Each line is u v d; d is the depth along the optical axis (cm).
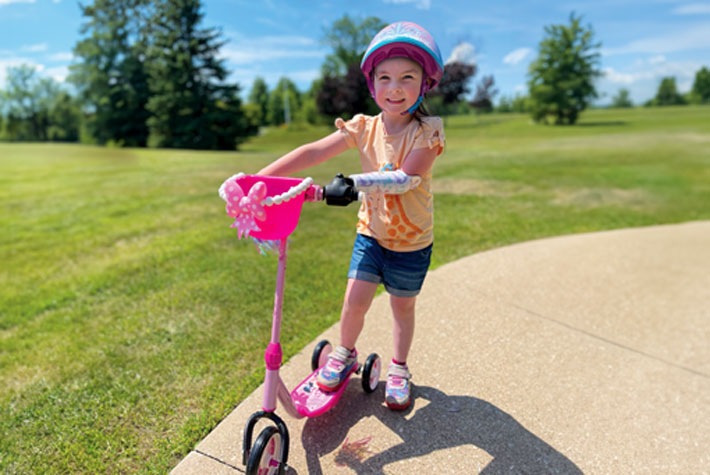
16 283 434
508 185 897
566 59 4753
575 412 240
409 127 200
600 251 481
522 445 216
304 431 220
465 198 767
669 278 419
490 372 269
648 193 861
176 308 356
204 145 3944
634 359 292
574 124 4347
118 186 982
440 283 381
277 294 181
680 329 332
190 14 3988
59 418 237
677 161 1311
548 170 1103
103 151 2355
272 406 183
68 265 479
